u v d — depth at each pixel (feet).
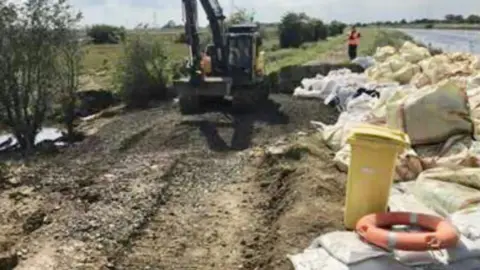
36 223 26.55
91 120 65.41
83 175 34.91
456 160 24.63
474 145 26.09
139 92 71.56
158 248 23.73
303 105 56.65
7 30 57.06
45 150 50.01
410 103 27.94
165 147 43.80
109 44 127.85
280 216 25.38
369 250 17.19
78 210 27.78
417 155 26.13
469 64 44.62
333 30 186.29
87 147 46.37
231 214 27.35
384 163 19.63
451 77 40.16
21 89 58.18
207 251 23.40
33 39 58.29
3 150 55.93
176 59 79.82
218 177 33.81
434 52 72.59
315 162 31.99
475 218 18.29
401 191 23.31
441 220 17.99
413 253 16.93
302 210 24.58
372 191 19.83
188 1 51.55
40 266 21.81
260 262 21.58
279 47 141.18
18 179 33.99
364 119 33.86
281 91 71.15
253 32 56.59
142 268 21.98
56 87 61.11
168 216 27.27
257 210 27.66
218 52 55.77
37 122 59.47
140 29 88.43
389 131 20.08
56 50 60.49
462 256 16.78
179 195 30.50
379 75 55.06
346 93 52.85
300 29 145.38
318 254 18.42
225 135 46.01
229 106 56.34
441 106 27.48
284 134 45.44
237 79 55.36
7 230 25.85
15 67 57.52
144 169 35.70
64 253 22.90
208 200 29.55
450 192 20.68
